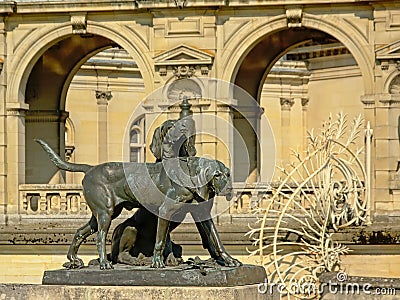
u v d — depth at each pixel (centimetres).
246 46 4119
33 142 4766
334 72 5925
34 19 4269
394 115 4044
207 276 2203
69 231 3922
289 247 3678
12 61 4281
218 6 4094
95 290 2231
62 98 4809
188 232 3738
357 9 4066
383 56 4025
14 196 4253
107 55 5844
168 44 4150
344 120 4094
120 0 4162
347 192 3697
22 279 3956
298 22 4094
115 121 5891
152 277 2216
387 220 3978
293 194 3544
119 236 2330
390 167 4022
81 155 5825
